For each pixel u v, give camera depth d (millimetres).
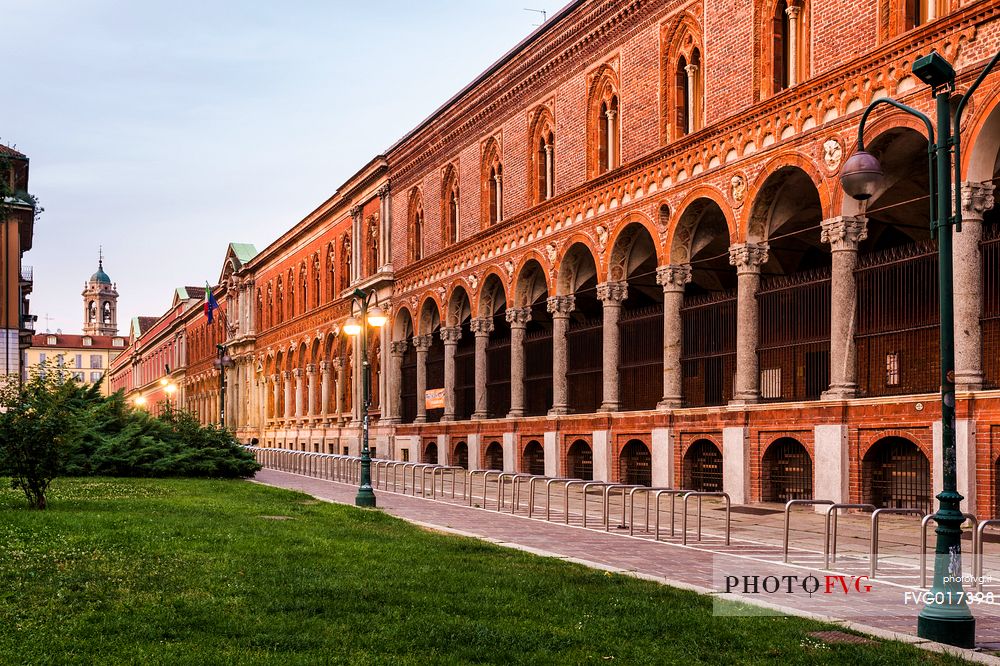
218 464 35406
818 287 23172
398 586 11977
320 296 61094
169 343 116438
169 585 11680
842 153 21703
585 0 31453
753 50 24656
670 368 27516
